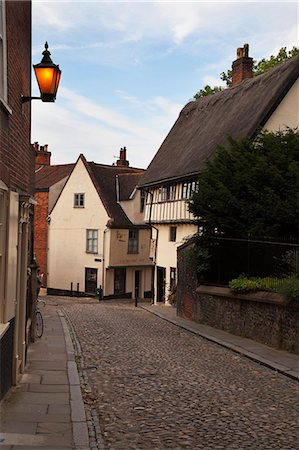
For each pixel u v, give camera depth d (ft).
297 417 23.90
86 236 131.03
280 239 48.03
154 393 28.25
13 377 28.12
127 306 98.07
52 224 139.85
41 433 20.84
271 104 72.28
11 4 24.58
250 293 48.34
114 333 53.01
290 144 55.83
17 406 24.48
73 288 133.59
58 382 29.63
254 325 47.96
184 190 90.33
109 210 126.31
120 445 19.94
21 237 29.91
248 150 57.88
